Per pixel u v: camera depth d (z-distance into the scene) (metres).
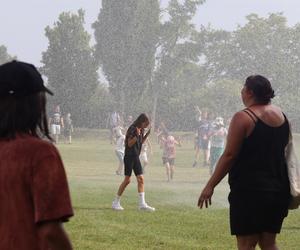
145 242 8.38
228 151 5.24
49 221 2.42
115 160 28.19
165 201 13.29
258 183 5.20
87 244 8.15
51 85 55.78
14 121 2.57
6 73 2.59
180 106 57.53
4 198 2.49
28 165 2.47
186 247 8.08
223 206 12.47
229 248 8.09
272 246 5.37
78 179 18.95
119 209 11.70
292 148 5.34
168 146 19.77
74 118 55.38
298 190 5.23
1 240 2.47
